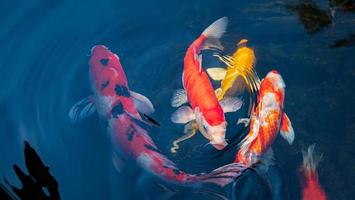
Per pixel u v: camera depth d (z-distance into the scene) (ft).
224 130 8.03
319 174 8.07
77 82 8.87
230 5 9.52
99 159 8.20
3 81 8.95
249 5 9.50
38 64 9.07
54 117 8.60
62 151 8.32
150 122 8.42
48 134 8.47
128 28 9.37
